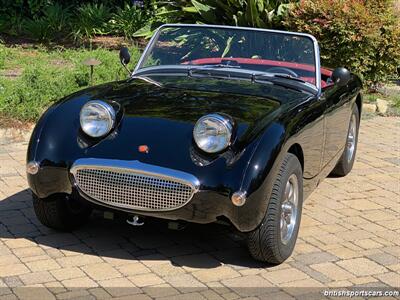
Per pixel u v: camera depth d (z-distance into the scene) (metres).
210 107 5.29
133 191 4.89
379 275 5.18
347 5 10.80
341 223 6.27
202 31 6.53
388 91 12.48
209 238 5.73
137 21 15.28
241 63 6.27
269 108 5.33
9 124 8.45
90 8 15.34
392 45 11.20
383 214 6.57
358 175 7.83
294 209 5.36
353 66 11.05
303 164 5.55
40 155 5.18
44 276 4.91
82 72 9.51
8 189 6.76
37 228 5.81
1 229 5.75
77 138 5.17
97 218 6.08
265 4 11.54
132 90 5.73
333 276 5.12
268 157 4.82
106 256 5.30
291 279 5.02
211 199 4.77
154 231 5.83
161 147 4.92
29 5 15.41
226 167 4.79
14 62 11.95
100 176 4.97
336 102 6.36
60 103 5.59
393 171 8.05
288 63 6.23
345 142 7.11
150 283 4.86
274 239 5.01
